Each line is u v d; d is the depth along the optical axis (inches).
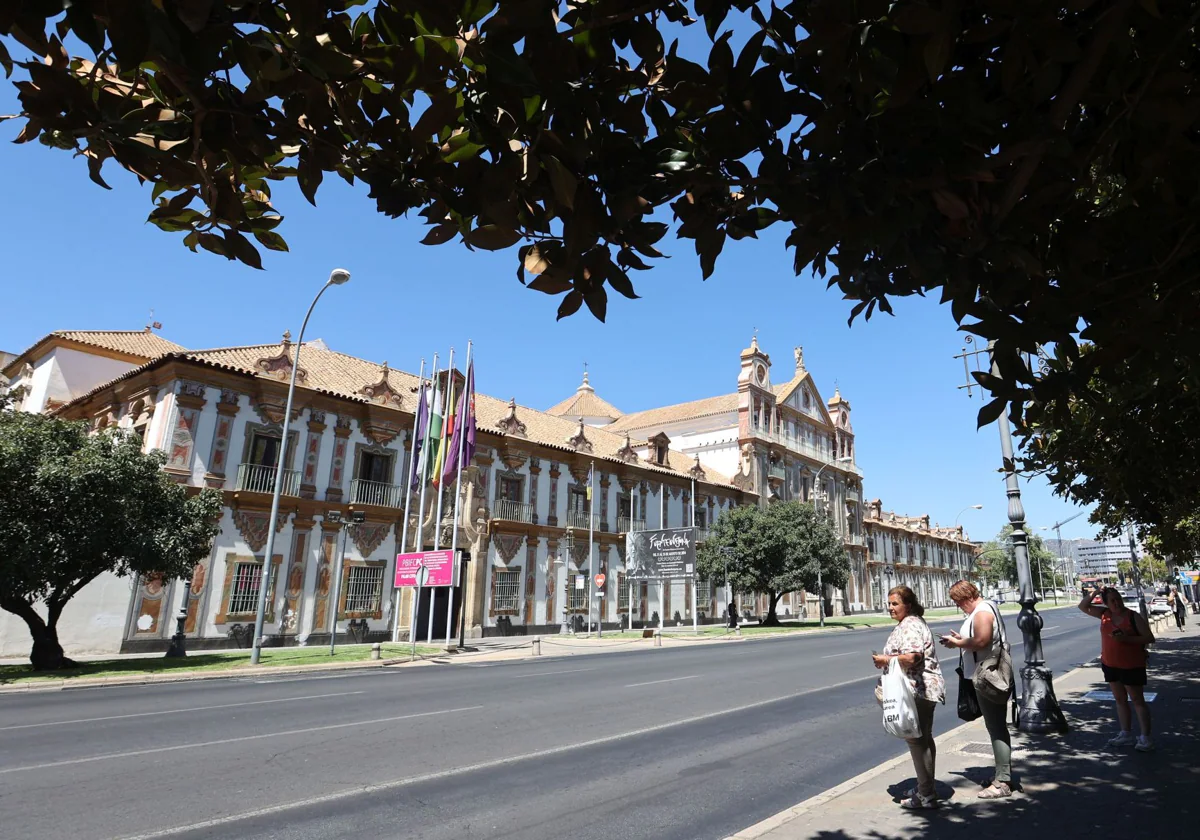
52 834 207.8
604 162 75.2
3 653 817.5
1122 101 80.7
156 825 216.8
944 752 299.9
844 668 732.7
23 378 1222.3
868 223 83.0
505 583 1291.8
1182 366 114.4
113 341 1207.6
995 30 70.6
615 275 84.4
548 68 61.2
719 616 1859.0
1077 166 86.1
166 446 879.1
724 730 389.4
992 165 77.9
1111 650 295.4
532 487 1384.1
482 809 240.4
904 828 199.5
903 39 68.1
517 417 1508.4
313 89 68.0
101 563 661.3
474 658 890.7
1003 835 191.3
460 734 367.9
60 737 346.6
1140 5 71.6
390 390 1144.8
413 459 1080.8
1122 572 3646.7
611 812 238.7
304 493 1005.2
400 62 62.4
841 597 2454.5
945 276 95.5
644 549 1424.7
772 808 243.9
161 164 77.7
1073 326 101.1
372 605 1066.1
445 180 75.7
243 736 352.8
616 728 392.2
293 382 814.5
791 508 1736.0
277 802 243.0
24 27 56.6
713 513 1870.1
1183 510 378.9
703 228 87.4
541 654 962.1
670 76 73.0
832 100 76.2
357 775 281.1
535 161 73.1
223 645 896.9
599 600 1473.9
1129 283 97.5
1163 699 416.8
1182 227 94.2
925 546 3535.9
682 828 222.5
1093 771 255.6
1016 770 262.8
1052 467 329.7
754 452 2037.4
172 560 690.2
